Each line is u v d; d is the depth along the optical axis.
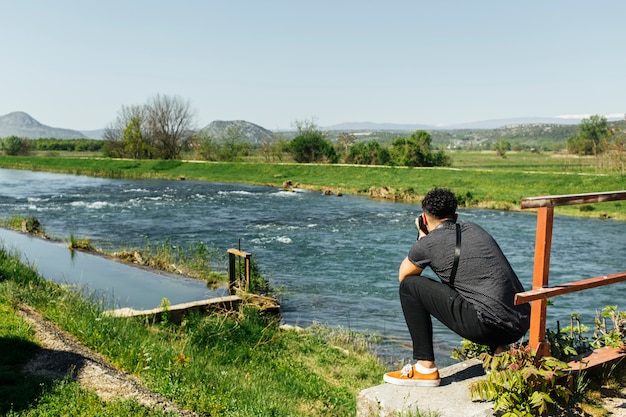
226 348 9.73
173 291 15.01
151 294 14.59
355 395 8.27
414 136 72.81
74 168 78.06
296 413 6.79
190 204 40.62
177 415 5.68
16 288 10.38
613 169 52.59
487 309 4.07
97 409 5.60
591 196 4.50
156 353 7.95
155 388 6.51
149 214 34.72
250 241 25.56
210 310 11.84
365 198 46.44
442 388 4.55
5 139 104.44
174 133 87.56
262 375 8.59
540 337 4.41
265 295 15.58
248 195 48.19
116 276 16.62
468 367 4.96
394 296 16.34
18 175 69.94
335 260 21.53
